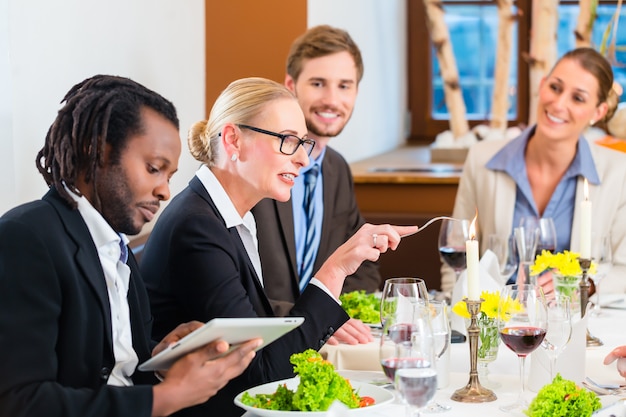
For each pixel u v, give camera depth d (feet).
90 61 10.64
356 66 11.92
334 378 6.17
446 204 17.94
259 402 6.30
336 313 7.61
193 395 5.87
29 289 5.77
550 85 12.50
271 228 10.89
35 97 9.26
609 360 7.74
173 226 7.74
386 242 7.69
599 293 10.65
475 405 6.75
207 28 16.03
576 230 12.55
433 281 17.22
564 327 6.84
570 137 12.46
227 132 7.88
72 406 5.67
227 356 5.96
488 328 7.36
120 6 11.52
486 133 23.26
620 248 12.25
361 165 21.02
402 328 6.00
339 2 20.07
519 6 27.35
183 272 7.63
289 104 7.93
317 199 11.64
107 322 6.24
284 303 9.67
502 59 23.02
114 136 6.08
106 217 6.26
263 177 7.86
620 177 12.66
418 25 28.50
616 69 24.06
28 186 9.16
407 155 24.75
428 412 6.56
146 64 12.54
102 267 6.34
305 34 11.97
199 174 8.08
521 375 6.88
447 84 23.34
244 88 7.92
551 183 12.81
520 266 9.84
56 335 5.89
